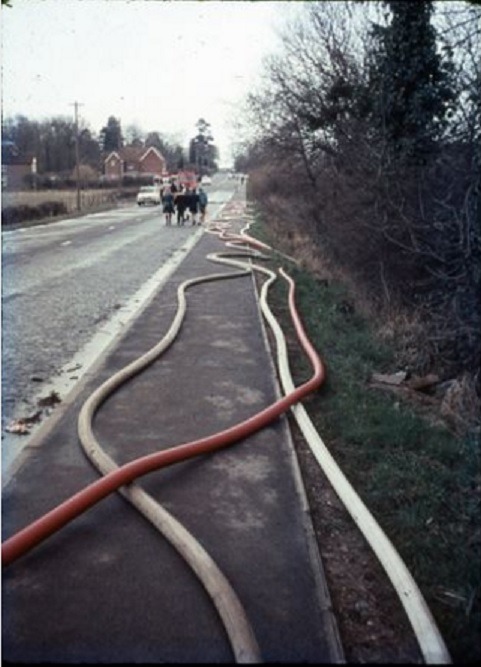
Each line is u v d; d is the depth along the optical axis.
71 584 2.55
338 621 2.45
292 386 5.08
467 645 2.37
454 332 5.77
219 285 10.87
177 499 3.31
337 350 6.64
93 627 2.30
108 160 39.00
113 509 3.18
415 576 2.80
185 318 8.13
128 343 6.75
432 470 3.81
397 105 5.19
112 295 10.02
